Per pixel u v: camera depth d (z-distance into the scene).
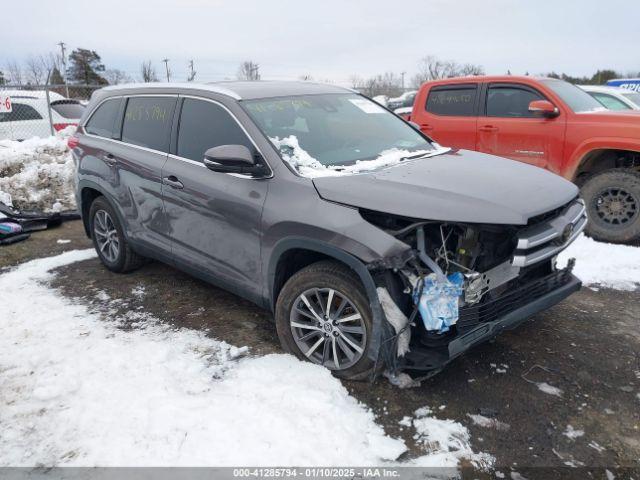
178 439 2.58
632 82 12.46
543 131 6.06
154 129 4.19
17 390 3.05
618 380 3.08
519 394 2.96
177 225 3.92
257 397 2.88
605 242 5.61
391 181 2.99
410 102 20.84
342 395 2.91
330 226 2.84
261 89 3.89
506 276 2.88
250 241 3.32
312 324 3.18
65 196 7.82
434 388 3.01
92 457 2.49
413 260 2.75
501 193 2.90
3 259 5.49
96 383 3.07
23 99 11.09
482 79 6.73
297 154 3.29
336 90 4.38
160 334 3.71
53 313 4.08
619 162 5.86
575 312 3.96
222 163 3.14
